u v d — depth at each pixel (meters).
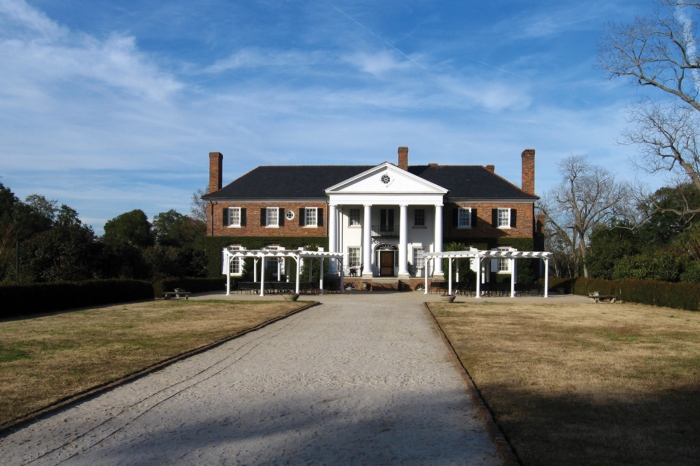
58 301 24.66
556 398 8.95
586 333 17.17
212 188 52.62
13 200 57.84
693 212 37.78
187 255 46.81
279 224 49.97
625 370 11.20
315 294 37.84
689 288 25.91
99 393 9.63
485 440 7.18
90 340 15.38
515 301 31.92
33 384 10.02
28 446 6.99
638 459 6.25
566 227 63.06
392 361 12.68
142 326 18.70
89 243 32.44
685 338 16.00
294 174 53.47
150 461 6.48
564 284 43.09
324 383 10.44
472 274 44.25
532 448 6.60
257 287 37.56
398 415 8.32
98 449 6.88
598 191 61.31
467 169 53.75
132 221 79.75
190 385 10.26
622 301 32.12
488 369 11.36
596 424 7.55
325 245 48.91
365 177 47.00
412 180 46.84
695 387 9.70
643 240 45.06
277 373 11.34
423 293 40.66
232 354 13.59
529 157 50.62
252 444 7.05
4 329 17.73
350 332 17.78
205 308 25.69
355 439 7.24
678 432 7.22
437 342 15.66
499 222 49.38
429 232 49.25
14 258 33.72
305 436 7.37
